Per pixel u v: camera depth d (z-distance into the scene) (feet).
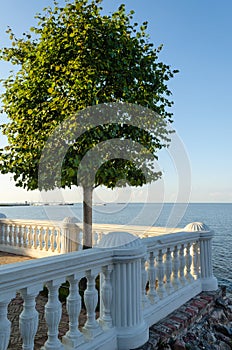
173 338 9.39
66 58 12.22
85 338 7.37
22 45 14.87
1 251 25.44
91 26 11.91
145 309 9.78
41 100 13.19
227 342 10.94
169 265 11.51
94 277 7.73
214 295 13.28
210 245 14.30
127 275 8.31
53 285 6.49
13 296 5.53
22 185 13.30
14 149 13.44
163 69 13.94
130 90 12.49
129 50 12.31
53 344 6.45
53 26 12.97
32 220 23.06
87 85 11.15
